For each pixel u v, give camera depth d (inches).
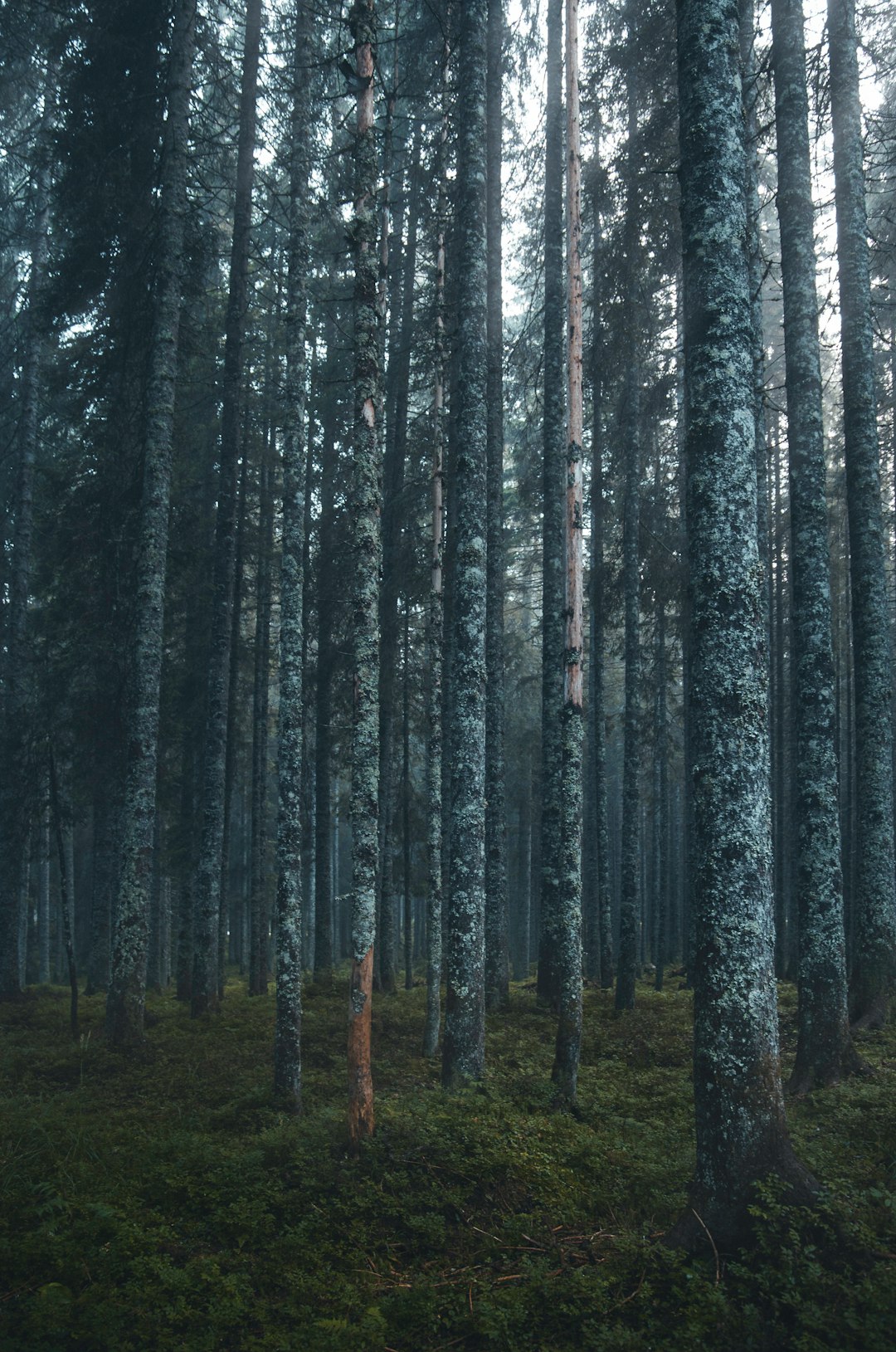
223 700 689.6
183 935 828.6
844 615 1075.9
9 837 794.2
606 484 875.4
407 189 818.8
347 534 840.9
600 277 652.7
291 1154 308.5
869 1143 309.4
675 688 1263.5
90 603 706.2
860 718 528.1
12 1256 239.8
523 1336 206.2
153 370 620.4
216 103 799.1
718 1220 230.7
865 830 522.0
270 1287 234.2
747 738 248.2
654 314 724.7
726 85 274.5
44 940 1218.0
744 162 276.8
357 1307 220.4
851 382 540.7
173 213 635.5
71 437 937.5
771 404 509.4
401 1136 314.8
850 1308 199.9
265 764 880.9
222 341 909.2
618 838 1727.4
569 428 431.5
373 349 364.8
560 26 723.4
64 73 675.4
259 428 912.9
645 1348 195.9
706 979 242.7
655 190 614.9
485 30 475.8
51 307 680.4
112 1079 460.1
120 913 558.6
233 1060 494.9
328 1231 260.1
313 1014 640.4
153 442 612.1
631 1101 391.5
